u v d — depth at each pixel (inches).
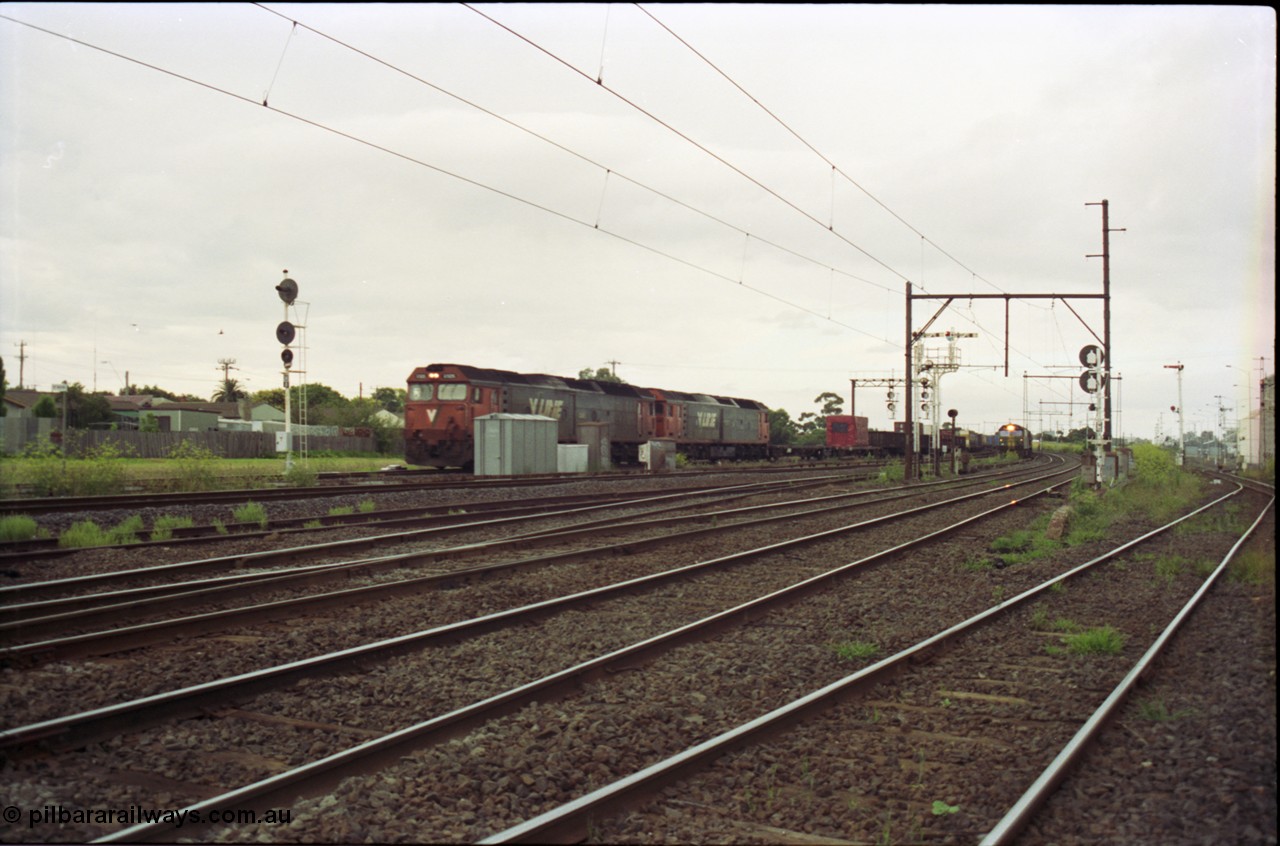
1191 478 1708.9
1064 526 724.7
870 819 191.8
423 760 217.8
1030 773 215.5
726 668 309.0
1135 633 370.9
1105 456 1199.6
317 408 3287.4
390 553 550.6
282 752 227.9
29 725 230.8
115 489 878.4
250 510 684.1
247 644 331.6
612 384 1932.8
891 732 247.3
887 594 451.8
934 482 1457.9
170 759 220.5
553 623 373.4
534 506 861.8
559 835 178.2
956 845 180.7
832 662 323.3
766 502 991.0
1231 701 267.0
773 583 479.2
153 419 2500.0
